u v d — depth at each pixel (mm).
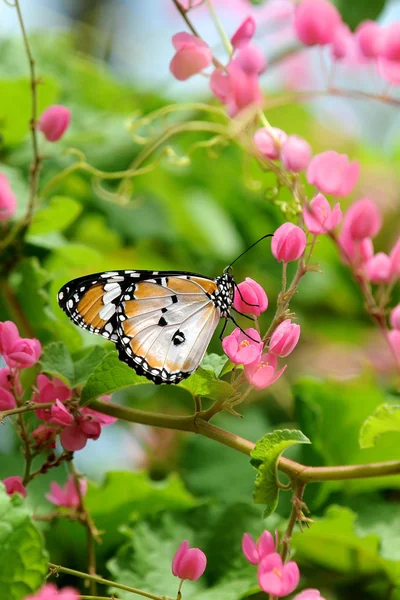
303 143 564
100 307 564
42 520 587
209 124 614
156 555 595
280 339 533
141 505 620
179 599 533
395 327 565
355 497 617
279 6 663
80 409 552
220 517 603
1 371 550
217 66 574
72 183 685
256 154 575
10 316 630
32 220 632
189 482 643
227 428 662
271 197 573
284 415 704
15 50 711
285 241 540
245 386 698
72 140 682
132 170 625
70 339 610
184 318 565
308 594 519
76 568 616
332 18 582
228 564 593
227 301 569
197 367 537
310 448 629
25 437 552
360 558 609
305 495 615
